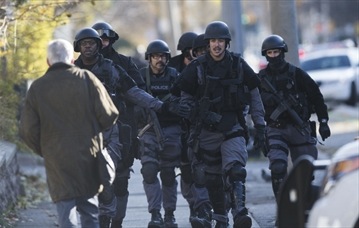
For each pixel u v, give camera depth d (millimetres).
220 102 22844
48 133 18625
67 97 18625
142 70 25734
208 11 162500
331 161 16453
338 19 153625
